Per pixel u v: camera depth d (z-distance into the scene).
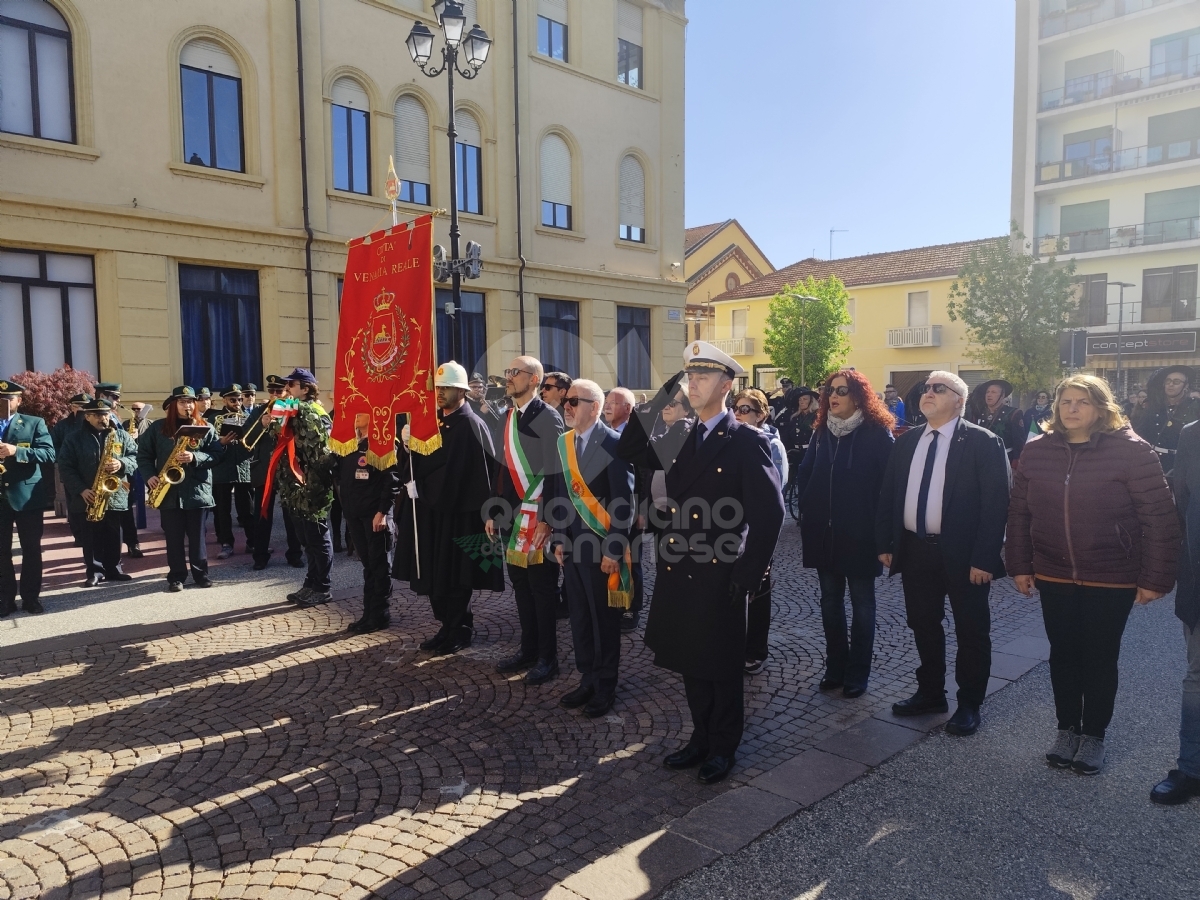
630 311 19.14
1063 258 28.58
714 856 2.91
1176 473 3.50
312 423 6.36
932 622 4.19
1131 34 27.66
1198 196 26.64
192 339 12.50
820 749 3.83
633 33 19.09
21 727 4.13
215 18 12.34
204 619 6.11
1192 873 2.81
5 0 10.61
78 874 2.85
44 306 11.18
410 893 2.71
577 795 3.41
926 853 2.94
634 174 19.17
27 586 6.25
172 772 3.62
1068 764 3.61
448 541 5.19
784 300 31.94
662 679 4.86
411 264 5.36
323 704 4.44
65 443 7.14
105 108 11.35
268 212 13.09
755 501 3.39
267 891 2.73
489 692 4.63
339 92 14.01
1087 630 3.62
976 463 4.00
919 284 32.75
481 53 10.98
